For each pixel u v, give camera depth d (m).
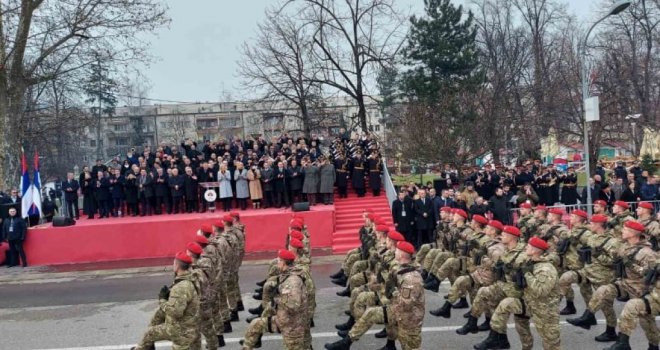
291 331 7.82
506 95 35.94
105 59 25.78
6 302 14.48
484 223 11.33
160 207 22.36
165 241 20.06
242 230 12.99
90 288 15.74
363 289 9.85
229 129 78.94
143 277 16.97
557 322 8.03
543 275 7.95
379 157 24.30
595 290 10.22
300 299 7.80
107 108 54.72
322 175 21.88
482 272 10.03
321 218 20.05
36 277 17.69
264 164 22.45
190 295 7.74
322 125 38.91
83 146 72.38
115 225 20.02
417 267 8.16
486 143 27.61
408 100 34.81
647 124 35.19
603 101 33.66
